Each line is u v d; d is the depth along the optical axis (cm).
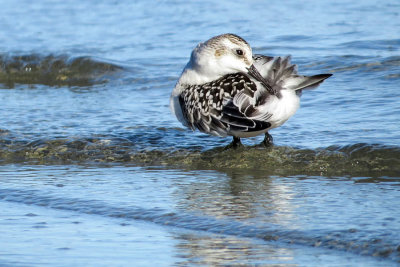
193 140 1208
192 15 2441
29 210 853
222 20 2330
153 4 2691
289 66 1035
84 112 1434
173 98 1190
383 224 713
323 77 1022
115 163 1112
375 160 1023
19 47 2150
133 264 654
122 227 770
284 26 2164
